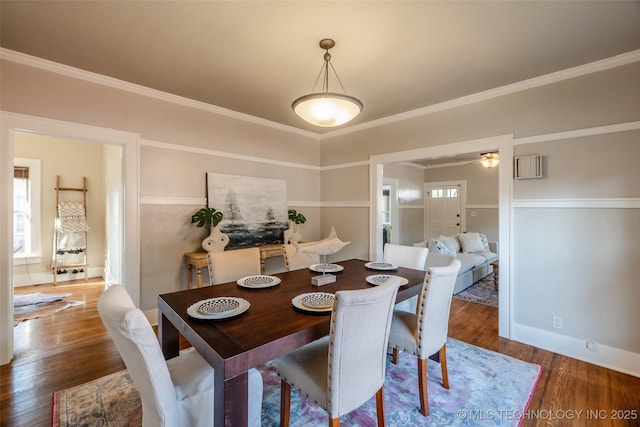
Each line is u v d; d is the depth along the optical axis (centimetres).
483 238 619
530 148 280
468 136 319
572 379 224
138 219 304
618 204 238
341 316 128
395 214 696
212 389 142
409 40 218
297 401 199
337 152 457
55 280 475
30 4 181
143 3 180
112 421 177
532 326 281
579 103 255
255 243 395
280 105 354
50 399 197
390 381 221
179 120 332
